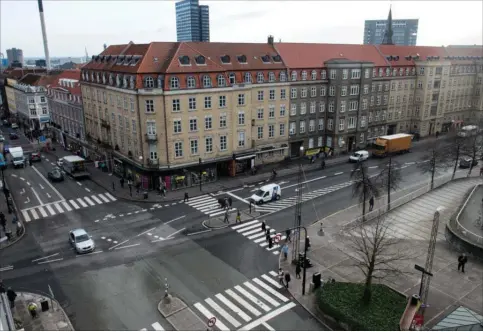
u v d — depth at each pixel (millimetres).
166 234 40812
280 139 67688
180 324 26359
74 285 31203
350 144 76688
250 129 61000
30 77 113312
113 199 51875
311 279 31578
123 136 58500
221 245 38250
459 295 28203
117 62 59594
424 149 78750
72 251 37125
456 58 95938
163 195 52625
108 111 62062
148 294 29922
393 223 40875
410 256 33688
